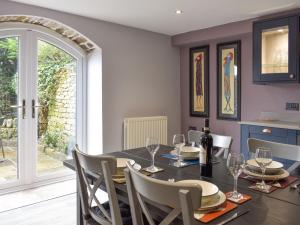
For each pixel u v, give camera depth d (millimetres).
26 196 3240
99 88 3807
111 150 3896
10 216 2738
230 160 1390
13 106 3355
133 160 2023
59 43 3717
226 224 1071
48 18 3234
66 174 3844
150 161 2037
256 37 3412
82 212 1836
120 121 3996
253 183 1543
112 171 1421
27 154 3477
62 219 2688
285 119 3596
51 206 2980
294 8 3213
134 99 4148
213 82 4336
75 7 3178
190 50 4629
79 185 1742
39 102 3592
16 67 3363
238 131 4059
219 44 4215
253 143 2211
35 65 3500
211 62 4348
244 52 3943
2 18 3129
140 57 4195
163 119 4355
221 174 1721
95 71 3873
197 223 1088
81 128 4016
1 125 3295
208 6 3131
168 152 2338
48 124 3689
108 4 3070
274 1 2965
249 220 1100
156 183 1017
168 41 4586
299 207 1221
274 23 3244
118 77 3949
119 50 3936
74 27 3459
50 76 3682
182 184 952
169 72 4633
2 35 3213
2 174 3340
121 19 3656
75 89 3953
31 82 3473
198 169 1827
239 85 4004
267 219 1105
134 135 4004
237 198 1316
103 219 1611
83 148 4035
